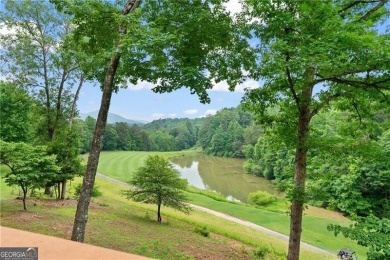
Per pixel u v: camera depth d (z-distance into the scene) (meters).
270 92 8.55
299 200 8.21
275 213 33.88
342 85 8.23
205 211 32.25
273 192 51.19
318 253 21.61
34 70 22.89
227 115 121.25
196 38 8.94
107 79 9.30
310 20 6.61
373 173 19.81
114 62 9.23
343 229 6.23
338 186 19.50
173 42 8.05
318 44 6.40
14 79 22.55
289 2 7.08
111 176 49.88
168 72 8.58
